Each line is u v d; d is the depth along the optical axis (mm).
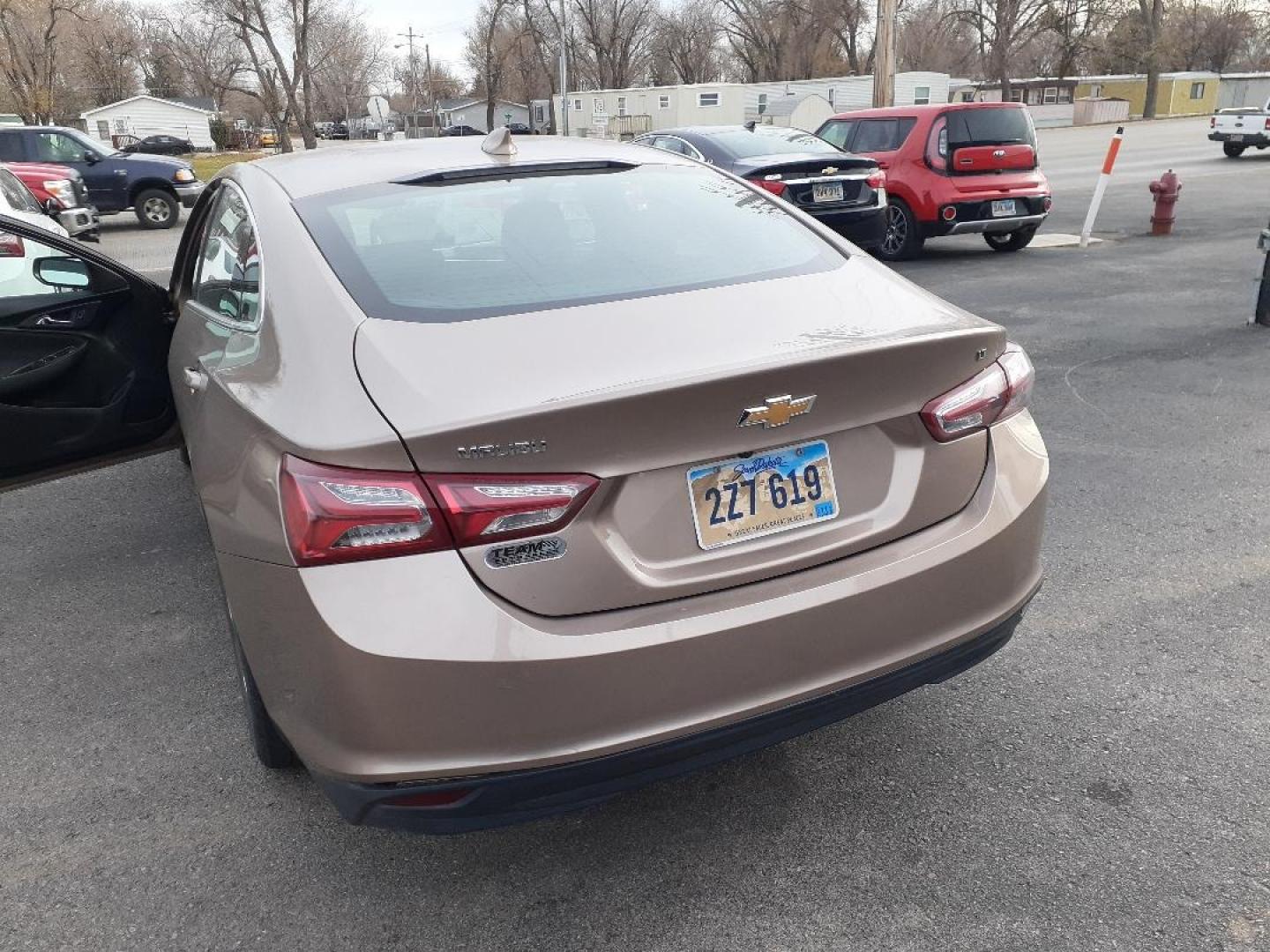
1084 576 3795
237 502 2166
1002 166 11320
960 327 2357
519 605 1945
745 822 2615
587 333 2191
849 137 12164
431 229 2600
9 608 3904
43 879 2500
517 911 2350
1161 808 2582
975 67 78500
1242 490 4516
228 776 2873
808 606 2123
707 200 2982
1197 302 8328
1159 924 2223
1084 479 4719
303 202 2713
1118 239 12320
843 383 2129
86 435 3818
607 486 1982
